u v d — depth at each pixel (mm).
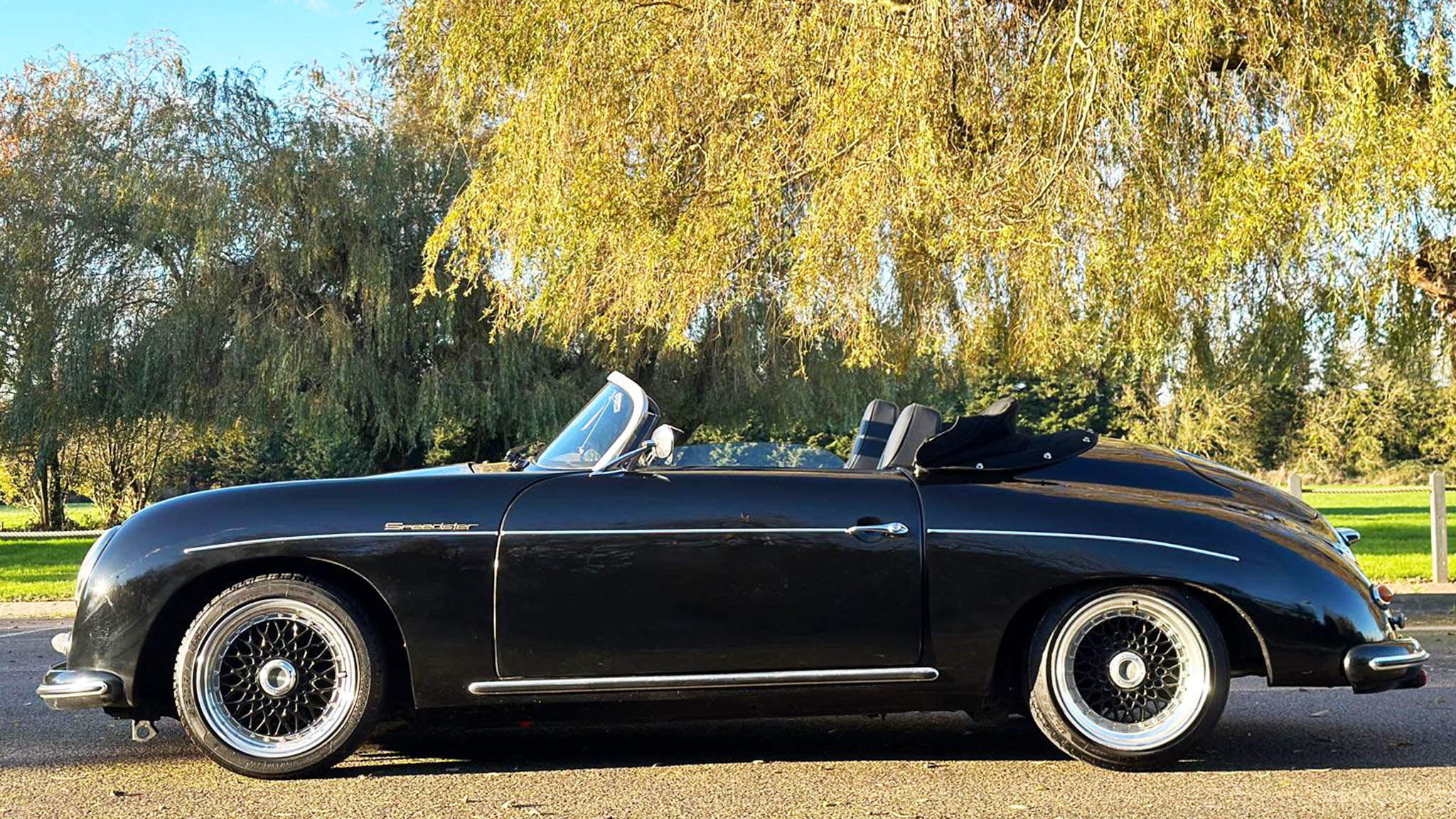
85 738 4609
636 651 3893
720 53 9297
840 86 8688
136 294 19406
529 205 10117
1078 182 8398
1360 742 4426
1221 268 8047
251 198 18797
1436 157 7184
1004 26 9016
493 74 10461
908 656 3949
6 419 19359
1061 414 53594
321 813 3492
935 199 8508
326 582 3906
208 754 3867
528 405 19031
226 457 32312
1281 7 8031
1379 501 34812
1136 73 7973
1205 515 4059
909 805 3551
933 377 20672
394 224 18953
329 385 18656
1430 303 8984
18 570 14484
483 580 3867
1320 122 8086
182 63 19469
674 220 9859
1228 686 3957
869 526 3947
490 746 4410
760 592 3914
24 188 19094
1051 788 3750
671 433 4059
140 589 3838
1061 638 3963
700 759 4191
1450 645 7121
